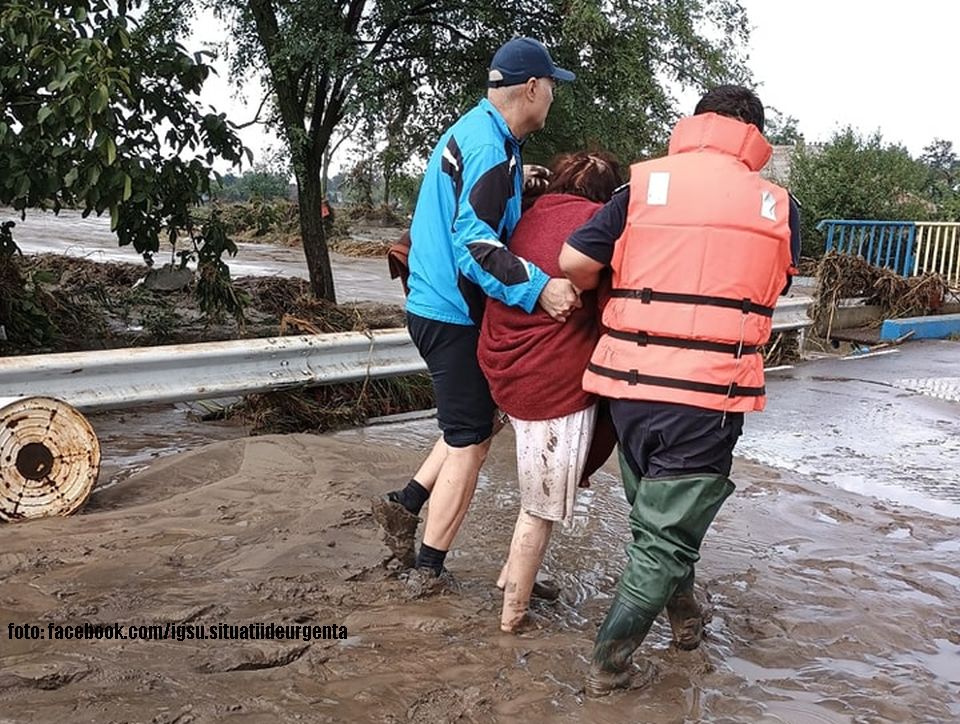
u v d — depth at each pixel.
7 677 3.22
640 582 3.32
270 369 6.89
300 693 3.28
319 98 10.41
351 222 35.75
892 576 4.64
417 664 3.53
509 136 3.82
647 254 3.27
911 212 19.47
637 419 3.32
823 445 7.21
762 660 3.73
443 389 4.03
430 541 4.18
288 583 4.16
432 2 10.02
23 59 7.25
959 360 11.35
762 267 3.23
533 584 3.87
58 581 4.14
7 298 8.55
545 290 3.50
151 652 3.50
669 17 9.60
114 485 5.58
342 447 6.35
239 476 5.68
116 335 9.74
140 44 8.07
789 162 21.22
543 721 3.19
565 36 9.46
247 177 30.28
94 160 7.28
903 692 3.51
